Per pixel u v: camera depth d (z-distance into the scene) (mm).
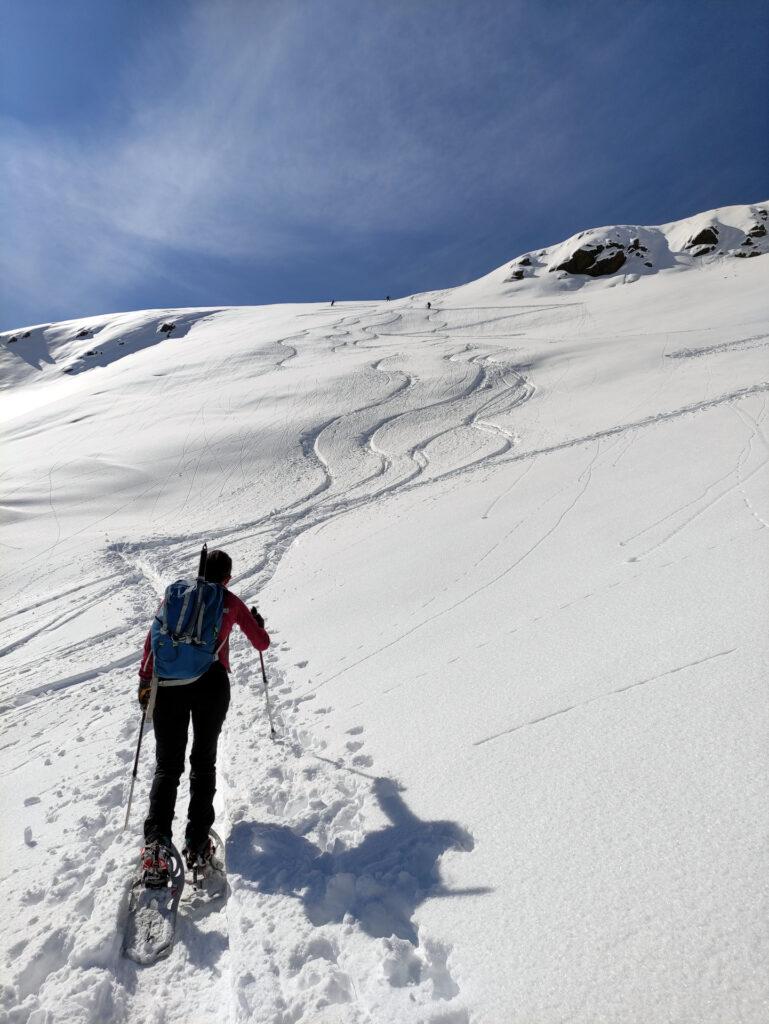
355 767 3668
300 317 80188
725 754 2695
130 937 2676
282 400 35281
